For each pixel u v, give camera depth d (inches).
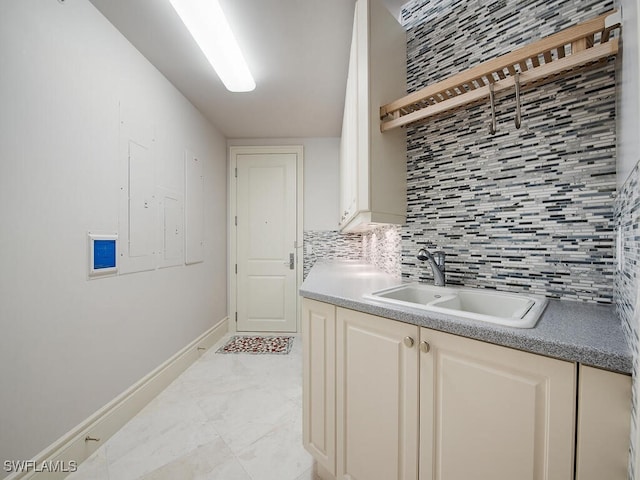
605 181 39.5
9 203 42.7
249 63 76.2
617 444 22.8
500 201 49.4
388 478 38.1
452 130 55.6
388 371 38.0
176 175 89.5
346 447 44.2
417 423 35.0
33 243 46.0
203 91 91.4
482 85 47.4
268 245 133.2
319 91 91.0
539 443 26.5
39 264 46.9
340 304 44.2
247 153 133.3
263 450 56.4
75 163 53.6
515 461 27.7
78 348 54.0
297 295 132.3
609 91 38.9
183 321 93.7
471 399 30.6
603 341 25.4
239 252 133.5
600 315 34.8
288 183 133.0
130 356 68.1
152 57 74.2
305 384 52.2
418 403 34.9
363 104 54.7
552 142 43.7
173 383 84.0
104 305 60.4
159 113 80.5
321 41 67.9
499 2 49.9
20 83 44.3
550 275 44.3
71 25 52.7
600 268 40.1
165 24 62.9
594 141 40.2
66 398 51.3
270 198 133.3
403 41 62.3
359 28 54.9
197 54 73.3
